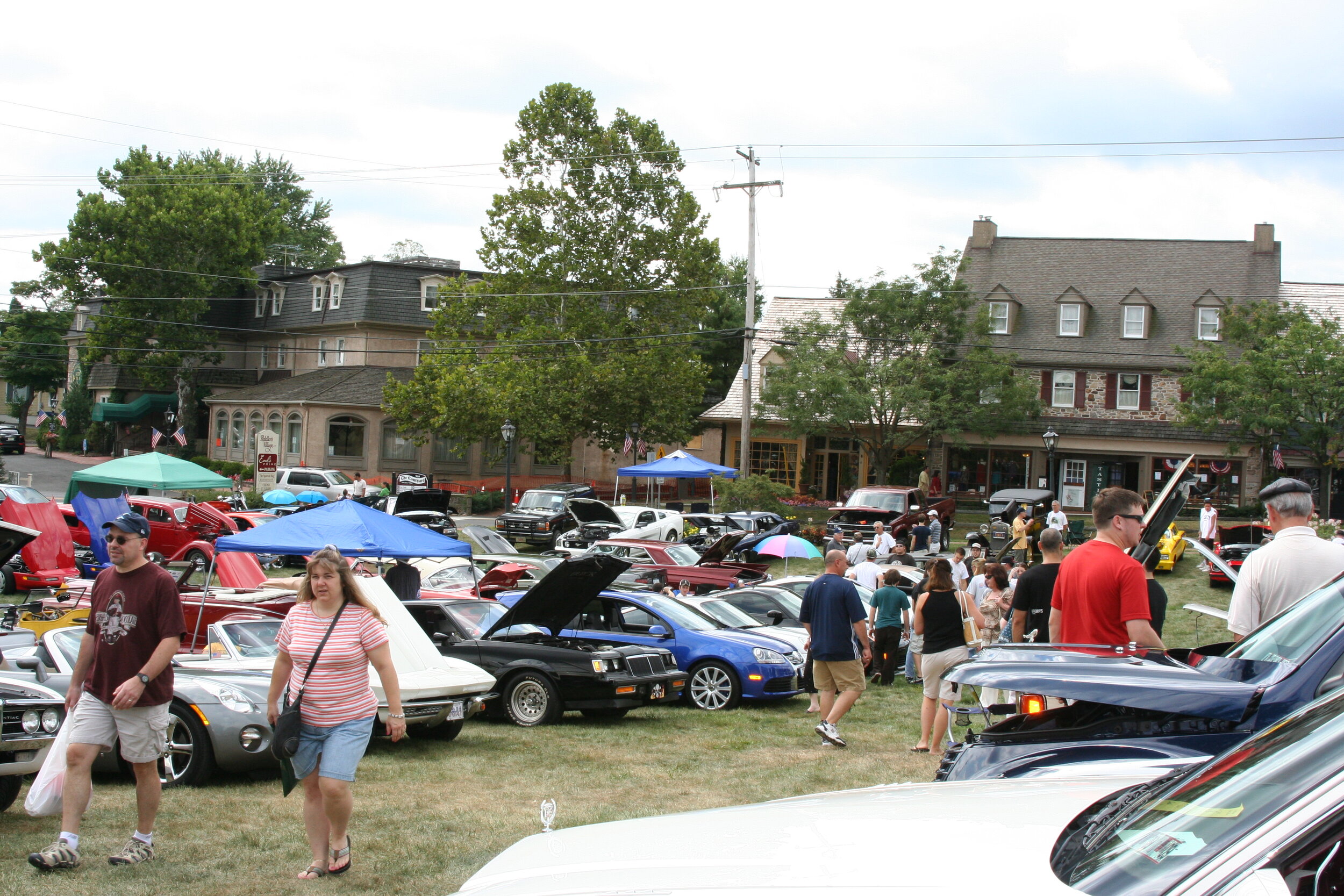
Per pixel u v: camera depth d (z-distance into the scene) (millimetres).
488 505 46281
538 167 43688
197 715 8539
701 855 2346
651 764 9859
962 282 43469
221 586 15109
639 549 21641
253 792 8328
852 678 10734
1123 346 47688
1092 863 2084
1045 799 2688
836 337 43938
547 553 31500
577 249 43094
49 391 78000
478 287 44062
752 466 51812
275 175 90188
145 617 6121
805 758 10141
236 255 59969
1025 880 2020
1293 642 4176
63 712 7258
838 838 2373
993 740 4477
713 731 11750
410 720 10375
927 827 2406
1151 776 3592
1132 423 47000
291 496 34906
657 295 43281
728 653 13422
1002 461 49000
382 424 51031
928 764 9805
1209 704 3902
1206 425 39156
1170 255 49688
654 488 50875
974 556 21000
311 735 6000
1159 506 7730
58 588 19391
